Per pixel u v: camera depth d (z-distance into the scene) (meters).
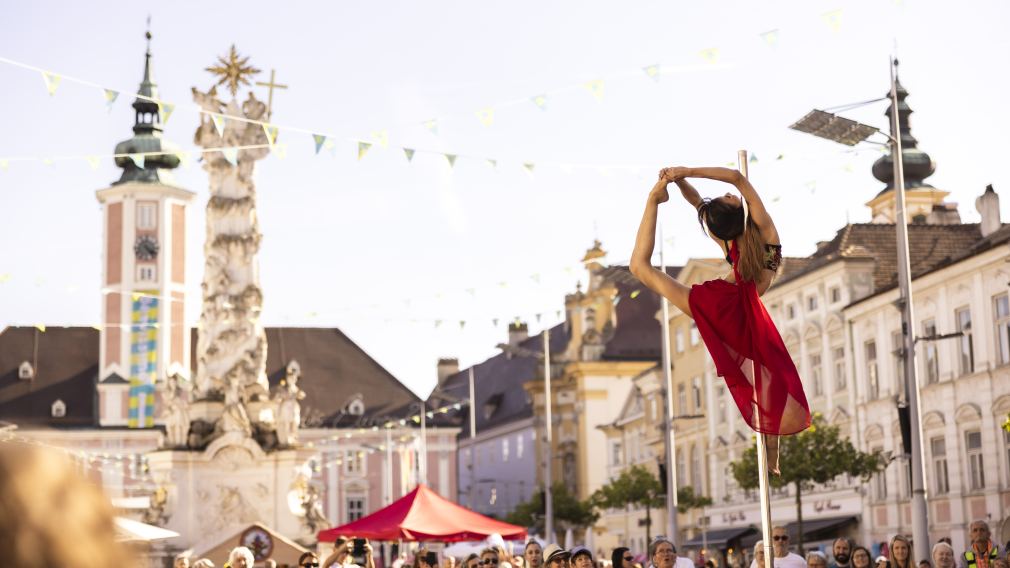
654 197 6.20
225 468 48.50
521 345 118.50
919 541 25.16
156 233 108.00
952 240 54.41
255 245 50.56
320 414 108.62
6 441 1.52
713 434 66.75
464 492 121.62
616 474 89.88
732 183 6.14
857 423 51.03
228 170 50.75
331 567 19.61
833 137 24.72
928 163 62.94
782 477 44.78
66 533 1.48
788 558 14.34
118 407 107.25
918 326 45.88
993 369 40.97
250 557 16.34
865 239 54.16
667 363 42.00
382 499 107.50
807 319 55.53
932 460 44.94
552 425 102.12
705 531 64.56
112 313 107.44
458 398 117.50
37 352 111.62
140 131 109.81
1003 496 40.41
